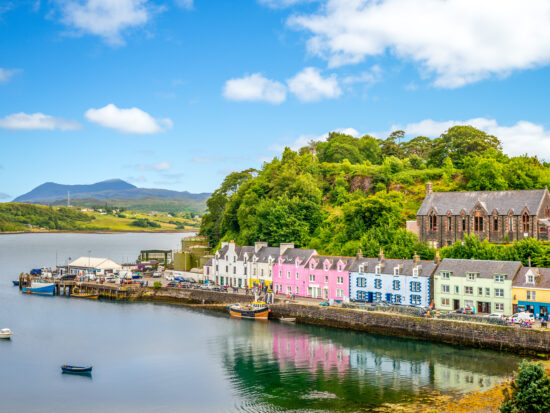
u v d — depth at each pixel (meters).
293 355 90.44
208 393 73.44
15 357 91.50
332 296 123.12
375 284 114.94
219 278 157.00
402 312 102.88
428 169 180.62
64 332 108.75
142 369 84.31
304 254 134.12
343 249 138.75
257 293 132.62
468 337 91.94
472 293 101.44
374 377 78.06
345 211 150.12
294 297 129.50
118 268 181.88
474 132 180.25
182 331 109.06
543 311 93.75
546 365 79.62
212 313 128.75
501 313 97.94
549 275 95.06
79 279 166.50
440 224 136.88
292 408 67.12
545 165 171.50
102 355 92.25
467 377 76.56
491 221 129.12
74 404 70.75
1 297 153.00
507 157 163.88
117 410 68.38
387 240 131.62
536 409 54.00
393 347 93.88
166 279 170.50
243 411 66.94
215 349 95.12
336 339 100.75
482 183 151.38
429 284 106.56
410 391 71.69
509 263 100.12
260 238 161.62
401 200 158.12
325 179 193.88
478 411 63.53
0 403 71.25
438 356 87.44
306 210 162.38
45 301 146.75
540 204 123.94
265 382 77.12
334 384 75.38
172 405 69.62
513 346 87.12
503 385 72.31
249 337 103.44
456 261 106.19
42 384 78.19
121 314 127.88
